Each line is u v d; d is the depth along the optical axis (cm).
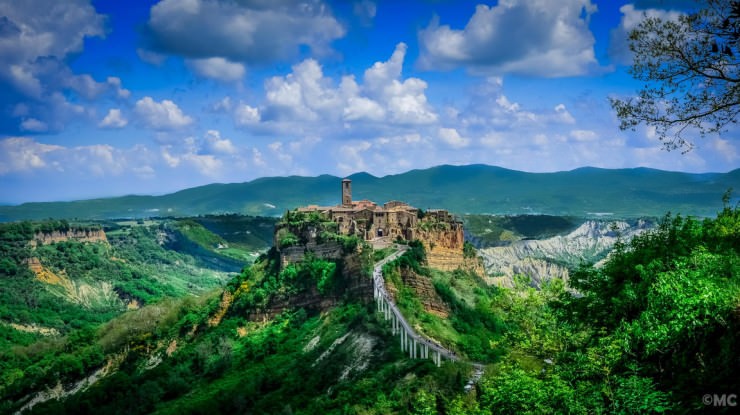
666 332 4497
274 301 18462
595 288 5941
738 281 4741
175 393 15750
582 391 4578
